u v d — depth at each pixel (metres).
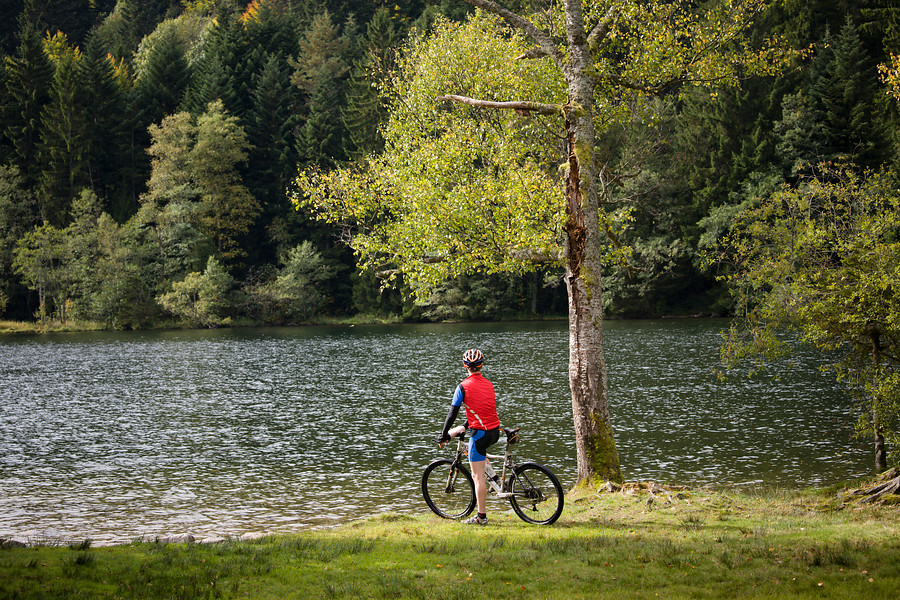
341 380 36.44
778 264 17.61
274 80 97.00
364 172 18.61
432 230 16.17
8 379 38.38
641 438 21.44
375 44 91.31
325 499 15.76
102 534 13.13
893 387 15.67
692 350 44.47
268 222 96.62
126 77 111.31
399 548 8.24
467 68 18.52
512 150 17.95
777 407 26.09
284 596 6.29
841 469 17.61
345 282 94.31
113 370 42.25
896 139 62.12
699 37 16.08
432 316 85.50
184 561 7.39
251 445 21.73
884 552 7.33
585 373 13.60
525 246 15.36
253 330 78.81
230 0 149.50
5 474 18.34
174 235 84.19
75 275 80.88
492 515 10.91
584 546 8.05
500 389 31.30
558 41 18.62
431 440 22.19
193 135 93.75
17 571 6.60
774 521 10.23
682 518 10.56
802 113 64.50
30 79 95.94
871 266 15.77
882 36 69.31
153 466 19.16
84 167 92.50
